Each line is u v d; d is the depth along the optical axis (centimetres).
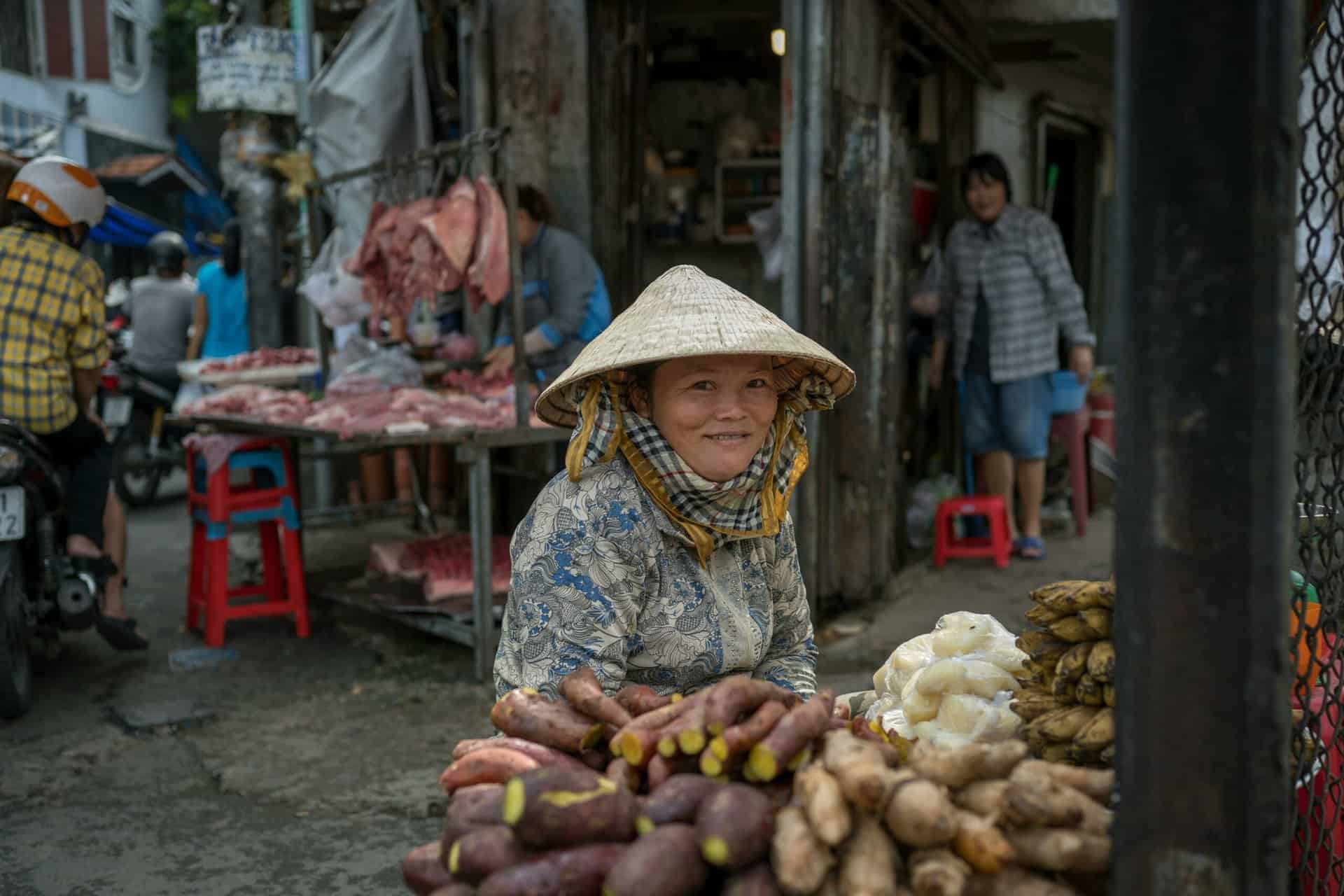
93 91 1802
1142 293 105
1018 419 612
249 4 784
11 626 404
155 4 1948
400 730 399
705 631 180
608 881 116
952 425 743
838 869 118
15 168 479
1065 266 604
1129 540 108
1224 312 102
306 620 514
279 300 805
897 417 580
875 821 120
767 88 829
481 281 467
